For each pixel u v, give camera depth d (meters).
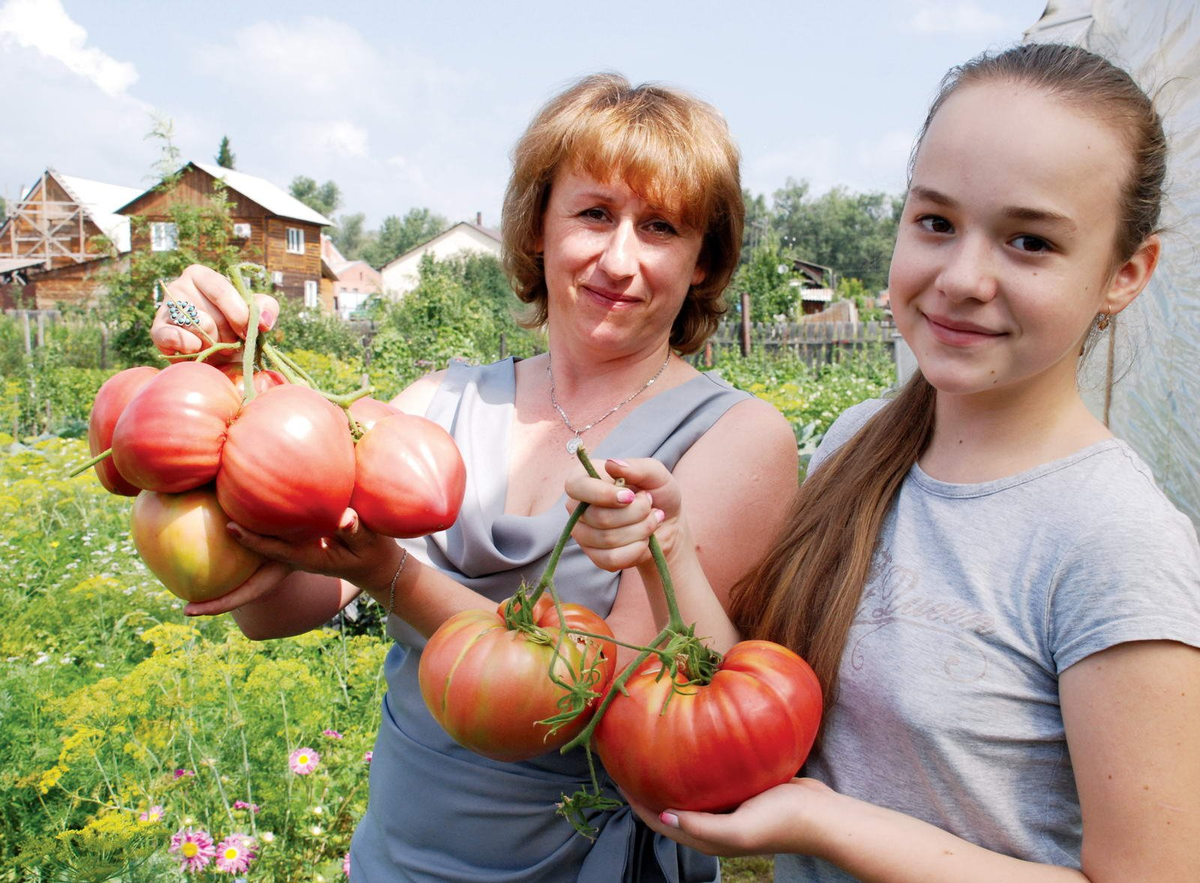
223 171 36.50
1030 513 1.17
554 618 1.26
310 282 39.25
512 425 1.83
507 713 1.16
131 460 1.08
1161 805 1.00
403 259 61.75
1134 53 2.92
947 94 1.19
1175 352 2.66
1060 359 1.19
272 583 1.23
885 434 1.40
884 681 1.22
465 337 19.88
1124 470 1.15
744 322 15.32
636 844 1.55
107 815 2.42
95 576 4.51
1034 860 1.15
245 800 2.90
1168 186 1.48
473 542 1.60
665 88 1.67
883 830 1.12
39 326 17.64
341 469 1.13
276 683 3.05
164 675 3.01
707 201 1.63
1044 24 3.47
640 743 1.13
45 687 3.32
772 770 1.12
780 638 1.38
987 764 1.16
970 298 1.11
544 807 1.54
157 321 1.29
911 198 1.21
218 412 1.10
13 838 2.73
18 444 8.45
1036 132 1.07
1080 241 1.09
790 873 1.38
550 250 1.71
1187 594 1.03
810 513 1.43
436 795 1.60
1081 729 1.06
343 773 3.04
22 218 40.09
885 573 1.28
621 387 1.78
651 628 1.51
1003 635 1.15
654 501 1.25
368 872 1.75
